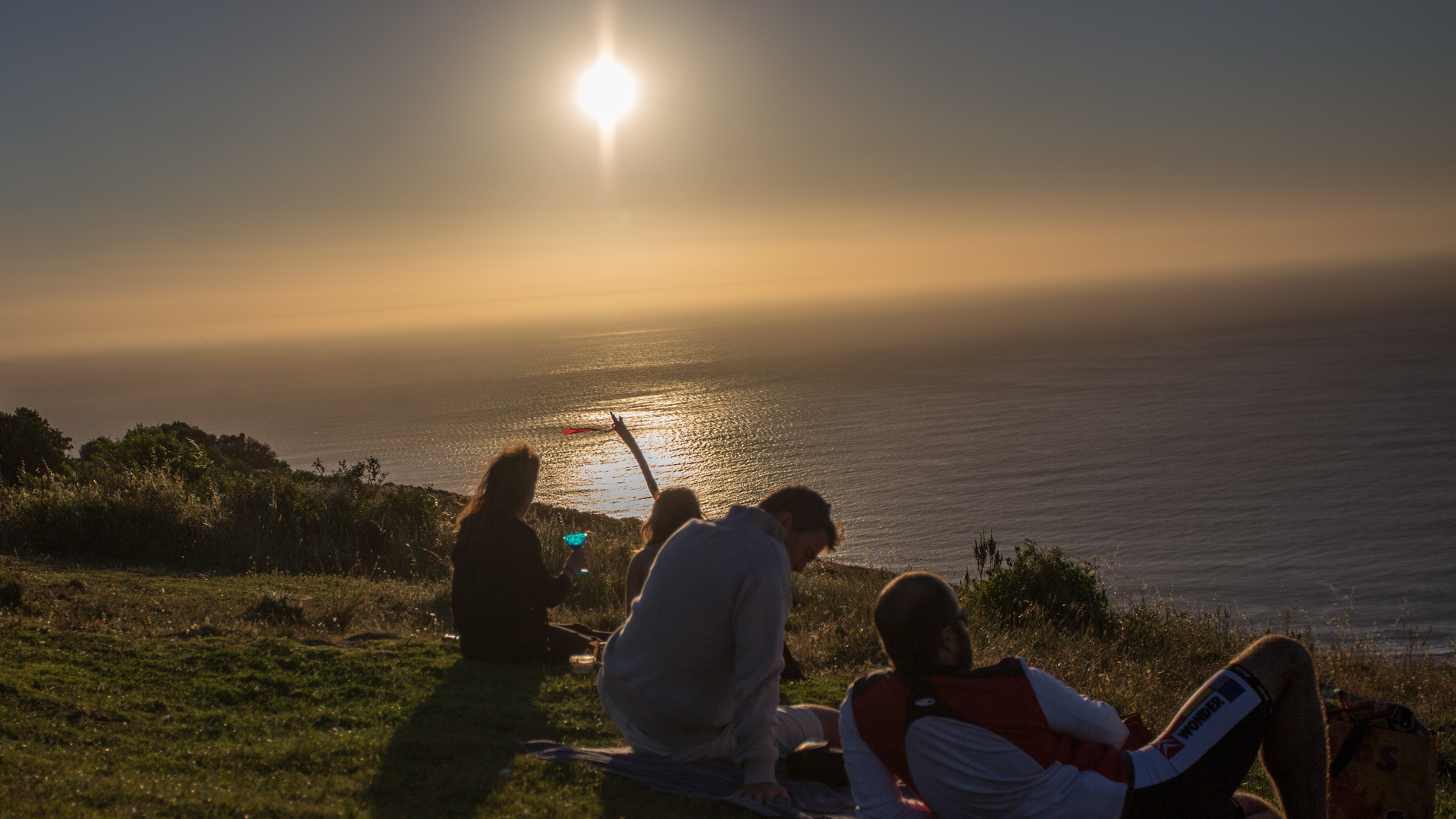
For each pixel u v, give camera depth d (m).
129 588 7.39
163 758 3.34
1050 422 198.12
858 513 112.00
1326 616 10.31
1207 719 2.64
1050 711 2.64
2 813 2.58
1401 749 3.00
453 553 5.23
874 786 2.80
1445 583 72.00
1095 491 123.00
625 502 98.75
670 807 3.04
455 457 175.00
